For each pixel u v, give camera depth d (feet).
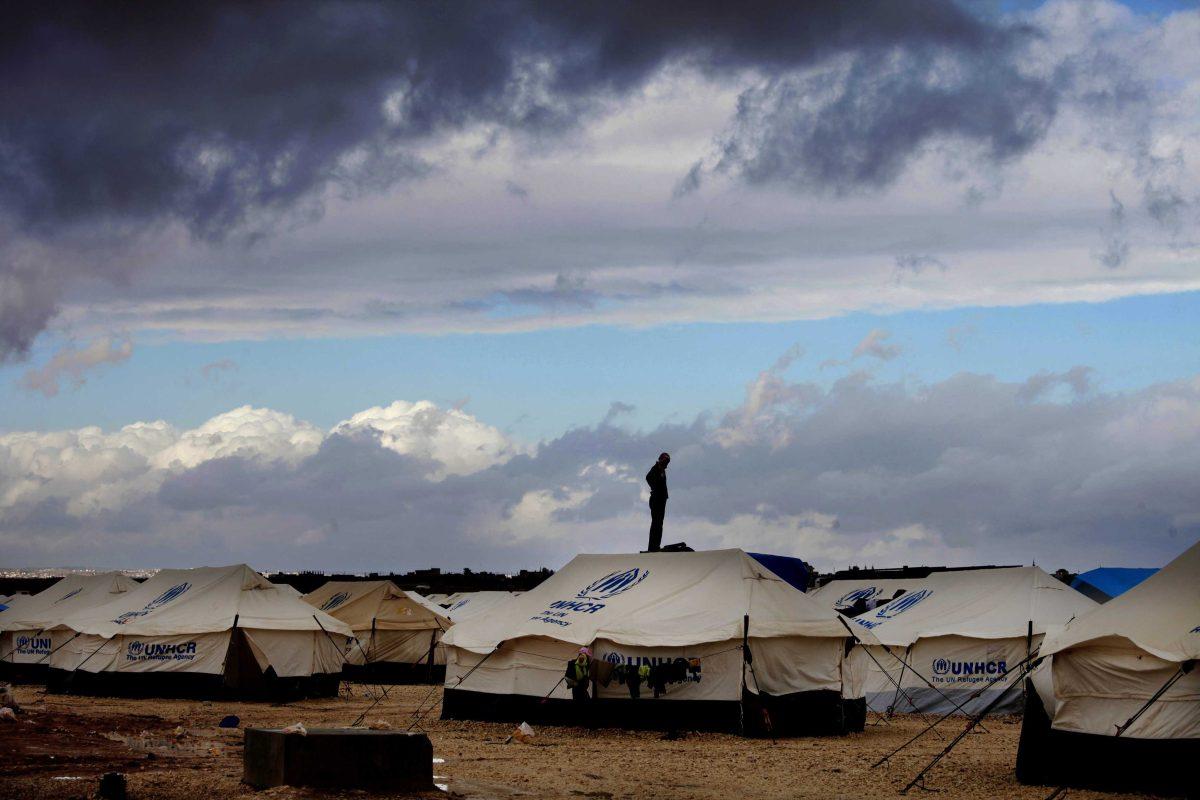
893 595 157.58
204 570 133.49
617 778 65.36
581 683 92.79
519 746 81.41
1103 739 62.28
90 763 65.00
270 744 54.49
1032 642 109.91
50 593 161.58
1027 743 65.51
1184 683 59.77
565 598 101.71
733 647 90.99
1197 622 61.05
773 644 92.68
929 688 114.11
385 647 167.32
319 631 126.72
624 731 91.61
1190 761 59.16
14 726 82.02
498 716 97.66
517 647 97.60
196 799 51.96
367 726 89.81
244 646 123.95
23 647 152.35
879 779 66.59
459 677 101.35
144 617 126.11
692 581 98.17
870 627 120.47
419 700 127.95
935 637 113.91
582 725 93.56
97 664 126.72
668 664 91.56
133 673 124.26
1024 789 62.90
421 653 167.43
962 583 120.78
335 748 53.83
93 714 99.25
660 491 113.80
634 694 92.27
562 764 71.15
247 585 127.54
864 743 87.81
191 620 123.24
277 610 126.21
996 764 73.67
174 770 62.80
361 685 158.10
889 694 116.37
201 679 122.01
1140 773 60.70
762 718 89.45
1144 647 60.39
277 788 53.06
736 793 60.85
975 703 111.04
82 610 142.51
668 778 65.87
